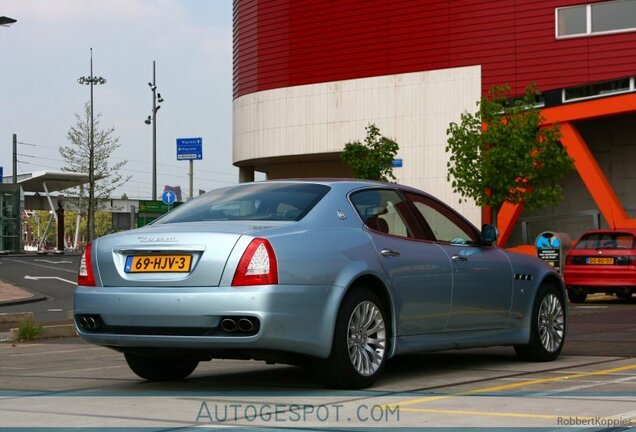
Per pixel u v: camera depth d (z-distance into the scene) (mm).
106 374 8953
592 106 36438
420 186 40906
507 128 27875
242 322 6883
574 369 8766
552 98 37906
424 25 41188
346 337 7312
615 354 10227
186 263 7141
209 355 7297
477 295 8742
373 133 33312
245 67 47875
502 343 9094
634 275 21547
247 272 6949
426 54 41125
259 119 46219
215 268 7023
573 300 23375
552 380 7820
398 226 8234
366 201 8102
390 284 7785
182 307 7016
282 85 45469
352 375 7320
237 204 7938
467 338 8656
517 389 7246
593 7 37250
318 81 44281
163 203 34344
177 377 8375
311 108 44156
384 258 7805
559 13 37969
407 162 41219
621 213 36000
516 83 38750
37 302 29016
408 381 7898
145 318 7164
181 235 7230
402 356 10070
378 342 7633
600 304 22328
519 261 9391
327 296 7230
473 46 39875
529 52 38531
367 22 42812
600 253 22000
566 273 22484
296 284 7051
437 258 8359
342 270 7371
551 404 6410
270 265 6953
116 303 7285
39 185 81188
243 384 7918
